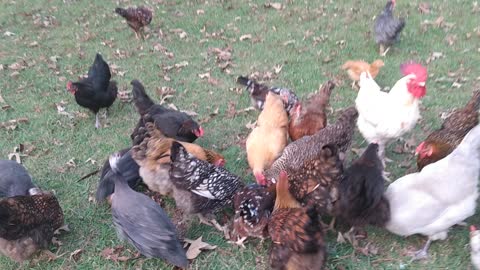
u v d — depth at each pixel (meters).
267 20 4.04
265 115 2.30
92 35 4.06
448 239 1.84
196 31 3.97
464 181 1.65
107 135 2.70
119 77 3.31
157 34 3.98
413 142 2.41
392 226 1.75
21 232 1.77
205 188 1.93
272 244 1.73
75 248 1.96
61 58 3.68
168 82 3.21
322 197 1.81
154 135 2.05
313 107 2.36
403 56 3.26
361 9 4.07
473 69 3.03
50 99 3.10
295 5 4.28
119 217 1.81
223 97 2.99
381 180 1.72
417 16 3.81
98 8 4.68
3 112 2.96
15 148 2.59
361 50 3.40
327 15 4.02
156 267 1.84
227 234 1.96
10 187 2.09
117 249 1.94
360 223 1.81
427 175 1.71
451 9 3.89
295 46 3.55
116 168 1.89
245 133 2.64
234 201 1.93
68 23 4.38
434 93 2.80
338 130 2.12
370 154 1.73
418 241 1.85
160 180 2.04
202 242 1.90
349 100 2.84
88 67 3.52
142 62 3.52
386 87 2.91
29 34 4.16
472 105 2.05
